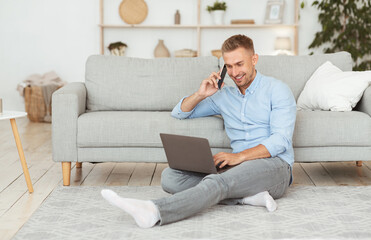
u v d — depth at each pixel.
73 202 2.31
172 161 2.25
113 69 3.17
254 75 2.34
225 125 2.51
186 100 2.58
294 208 2.17
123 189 2.58
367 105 2.80
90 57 3.23
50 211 2.17
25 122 5.24
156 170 3.14
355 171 3.11
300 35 5.67
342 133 2.65
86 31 5.73
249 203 2.19
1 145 3.96
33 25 5.70
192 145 2.11
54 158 2.68
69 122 2.67
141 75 3.16
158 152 2.72
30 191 2.58
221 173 2.07
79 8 5.70
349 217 2.04
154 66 3.19
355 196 2.38
